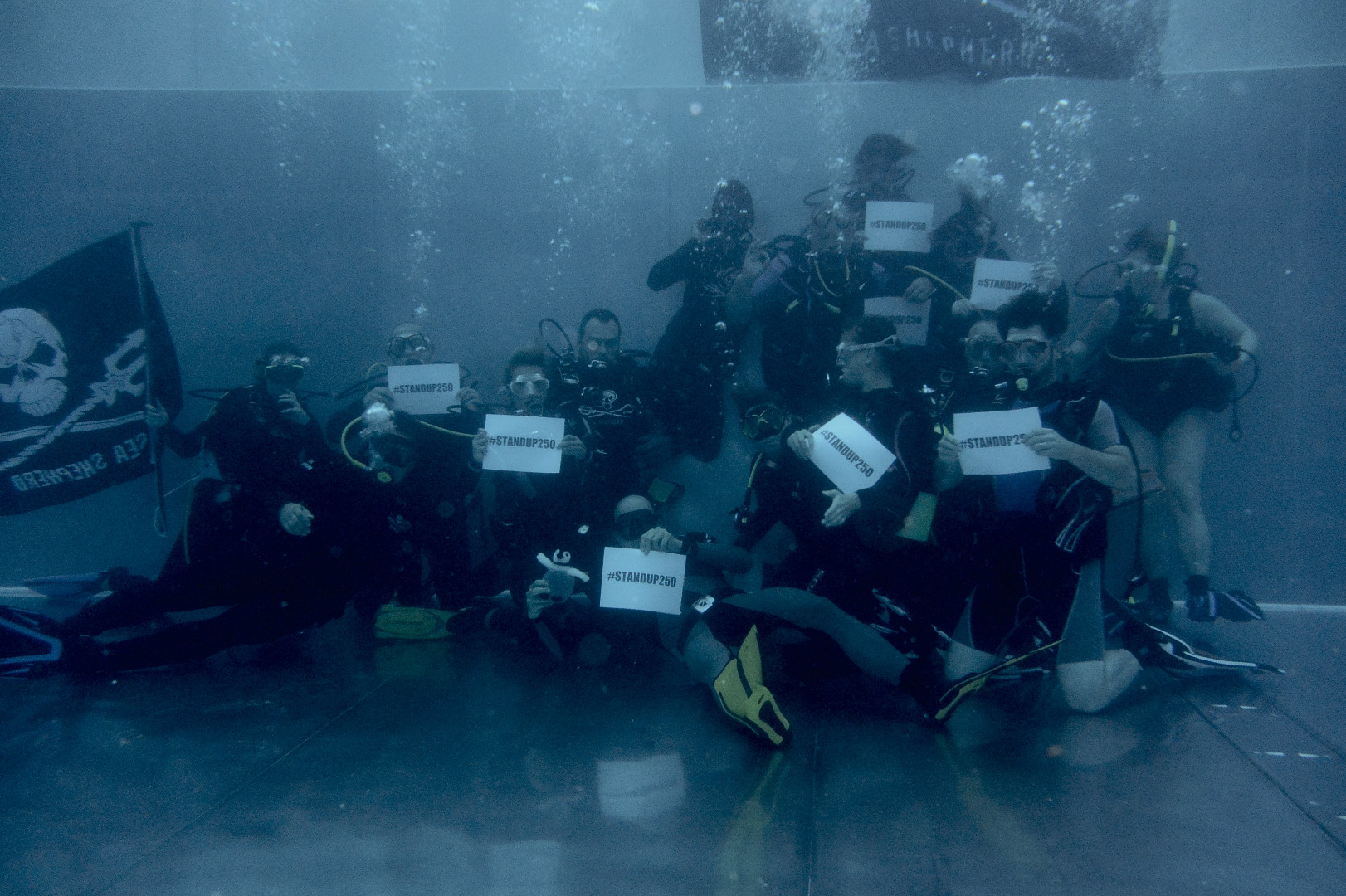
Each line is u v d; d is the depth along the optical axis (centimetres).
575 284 515
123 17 511
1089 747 301
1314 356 470
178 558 447
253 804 268
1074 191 481
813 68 489
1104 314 446
